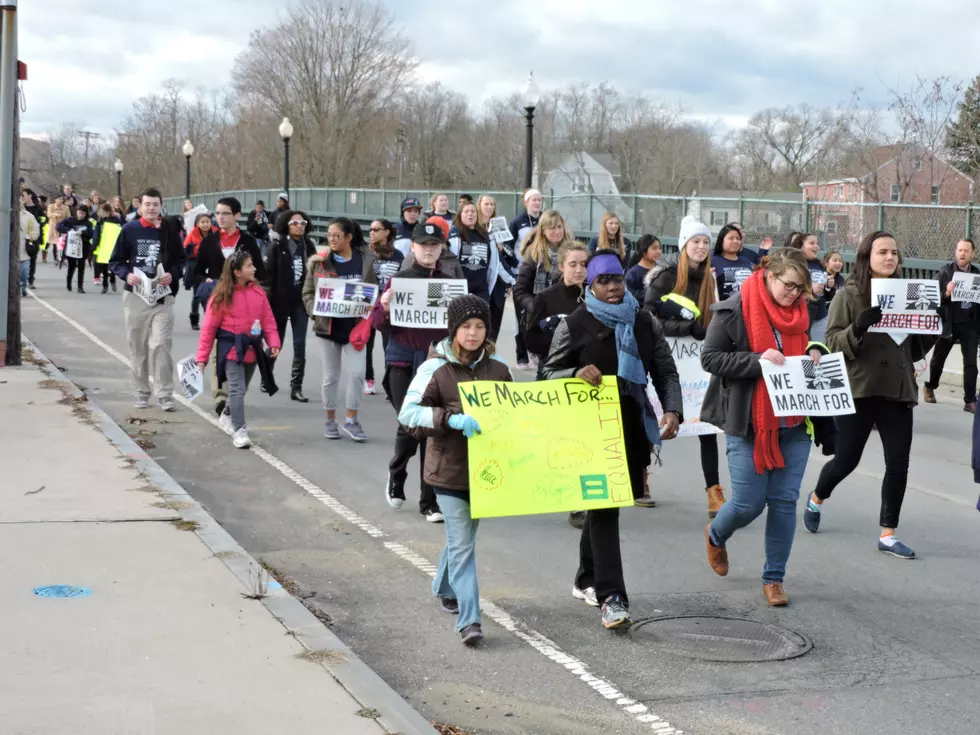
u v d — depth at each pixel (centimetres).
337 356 1071
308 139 7838
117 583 598
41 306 2294
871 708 505
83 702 449
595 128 7394
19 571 611
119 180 6975
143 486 807
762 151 6378
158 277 1170
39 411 1085
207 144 9656
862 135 4259
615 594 595
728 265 949
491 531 791
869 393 738
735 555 745
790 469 641
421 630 596
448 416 563
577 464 580
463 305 580
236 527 786
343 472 948
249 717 443
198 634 531
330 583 669
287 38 7875
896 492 749
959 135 2697
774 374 619
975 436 659
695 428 829
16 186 1403
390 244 1086
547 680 533
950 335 1350
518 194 3189
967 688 529
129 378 1410
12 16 1398
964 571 716
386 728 438
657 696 516
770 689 525
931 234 1880
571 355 602
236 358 1022
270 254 1255
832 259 1378
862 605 649
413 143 8506
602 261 599
